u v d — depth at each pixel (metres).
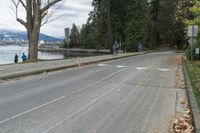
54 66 25.81
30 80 18.73
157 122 9.81
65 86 16.56
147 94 14.88
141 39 78.00
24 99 12.72
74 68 27.17
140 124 9.53
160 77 21.80
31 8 35.88
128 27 75.88
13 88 15.48
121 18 76.12
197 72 23.11
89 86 16.80
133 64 32.66
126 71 25.17
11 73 20.02
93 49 90.75
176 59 43.19
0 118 9.78
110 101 12.88
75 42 112.31
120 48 75.75
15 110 10.83
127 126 9.27
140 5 78.25
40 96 13.47
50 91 14.84
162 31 103.56
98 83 18.02
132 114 10.76
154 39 99.44
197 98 12.63
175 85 18.08
